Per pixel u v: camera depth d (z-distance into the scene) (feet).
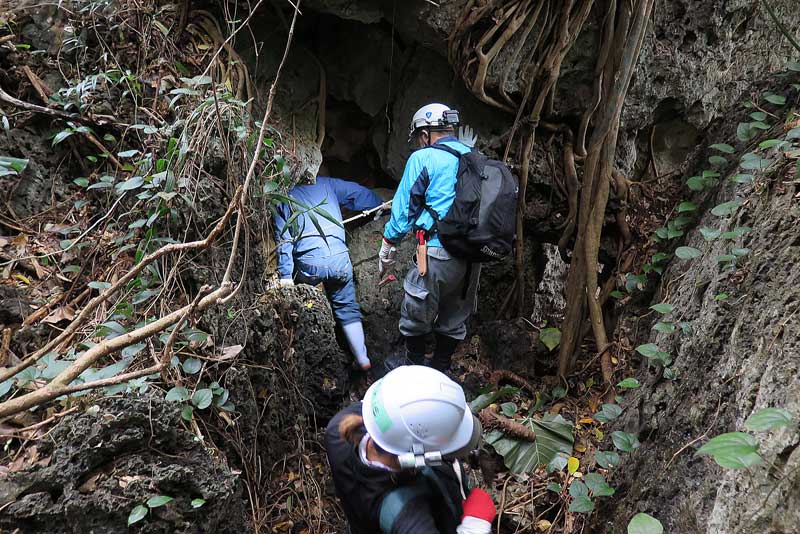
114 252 8.81
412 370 5.43
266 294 10.56
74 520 6.47
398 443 5.15
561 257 12.09
